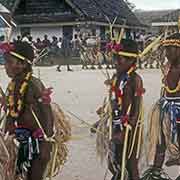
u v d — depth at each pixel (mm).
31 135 3285
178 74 3830
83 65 18344
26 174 3330
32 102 3258
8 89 3311
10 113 3293
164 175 3928
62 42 20250
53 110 3492
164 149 3934
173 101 3861
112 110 3627
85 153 5152
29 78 3275
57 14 27953
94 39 18172
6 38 3598
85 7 27734
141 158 3973
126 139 3549
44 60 19547
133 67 3572
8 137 3244
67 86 11500
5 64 3291
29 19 28172
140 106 3592
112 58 3682
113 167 3732
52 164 3447
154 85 11406
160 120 3906
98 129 3787
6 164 3107
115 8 31266
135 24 31547
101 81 12930
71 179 4391
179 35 3846
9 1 28781
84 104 8500
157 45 3863
